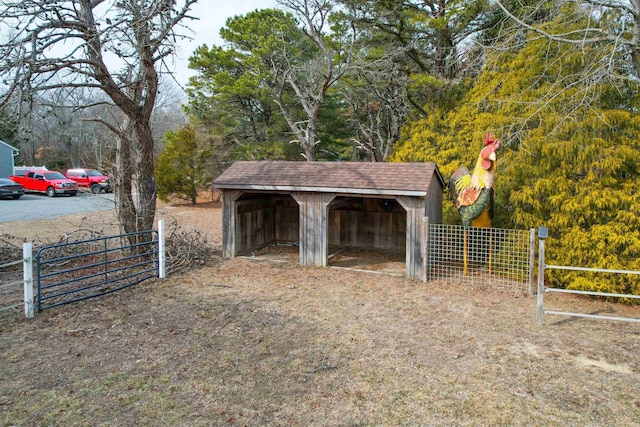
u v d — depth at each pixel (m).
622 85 7.91
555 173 7.74
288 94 20.59
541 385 4.41
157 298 7.27
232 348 5.24
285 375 4.56
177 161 22.75
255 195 12.05
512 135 8.61
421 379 4.51
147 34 8.60
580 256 7.27
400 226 11.93
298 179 9.87
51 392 4.17
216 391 4.22
